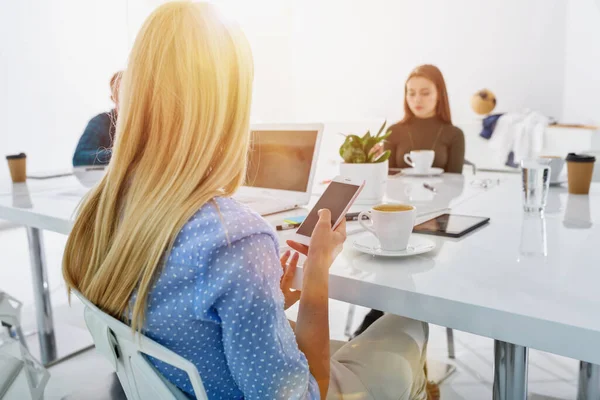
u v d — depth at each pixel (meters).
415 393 1.03
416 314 0.82
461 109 4.67
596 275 0.85
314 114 5.60
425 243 1.05
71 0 4.18
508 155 3.73
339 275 0.91
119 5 4.43
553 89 4.25
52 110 4.14
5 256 3.47
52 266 3.23
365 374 0.94
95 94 4.39
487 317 0.74
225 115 0.66
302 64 5.56
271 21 5.59
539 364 1.85
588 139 3.48
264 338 0.61
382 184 1.55
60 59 4.16
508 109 4.45
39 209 1.58
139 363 0.68
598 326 0.66
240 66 0.66
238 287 0.59
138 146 0.66
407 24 4.83
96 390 1.79
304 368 0.65
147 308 0.63
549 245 1.04
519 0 4.25
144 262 0.63
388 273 0.91
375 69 5.12
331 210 0.96
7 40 3.84
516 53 4.34
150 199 0.63
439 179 2.07
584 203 1.46
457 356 1.93
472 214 1.36
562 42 4.14
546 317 0.69
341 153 1.57
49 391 1.79
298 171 1.48
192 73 0.62
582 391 1.40
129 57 0.66
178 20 0.64
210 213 0.62
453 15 4.57
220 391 0.69
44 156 4.14
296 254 0.96
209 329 0.64
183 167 0.63
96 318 0.70
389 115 5.14
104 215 0.67
